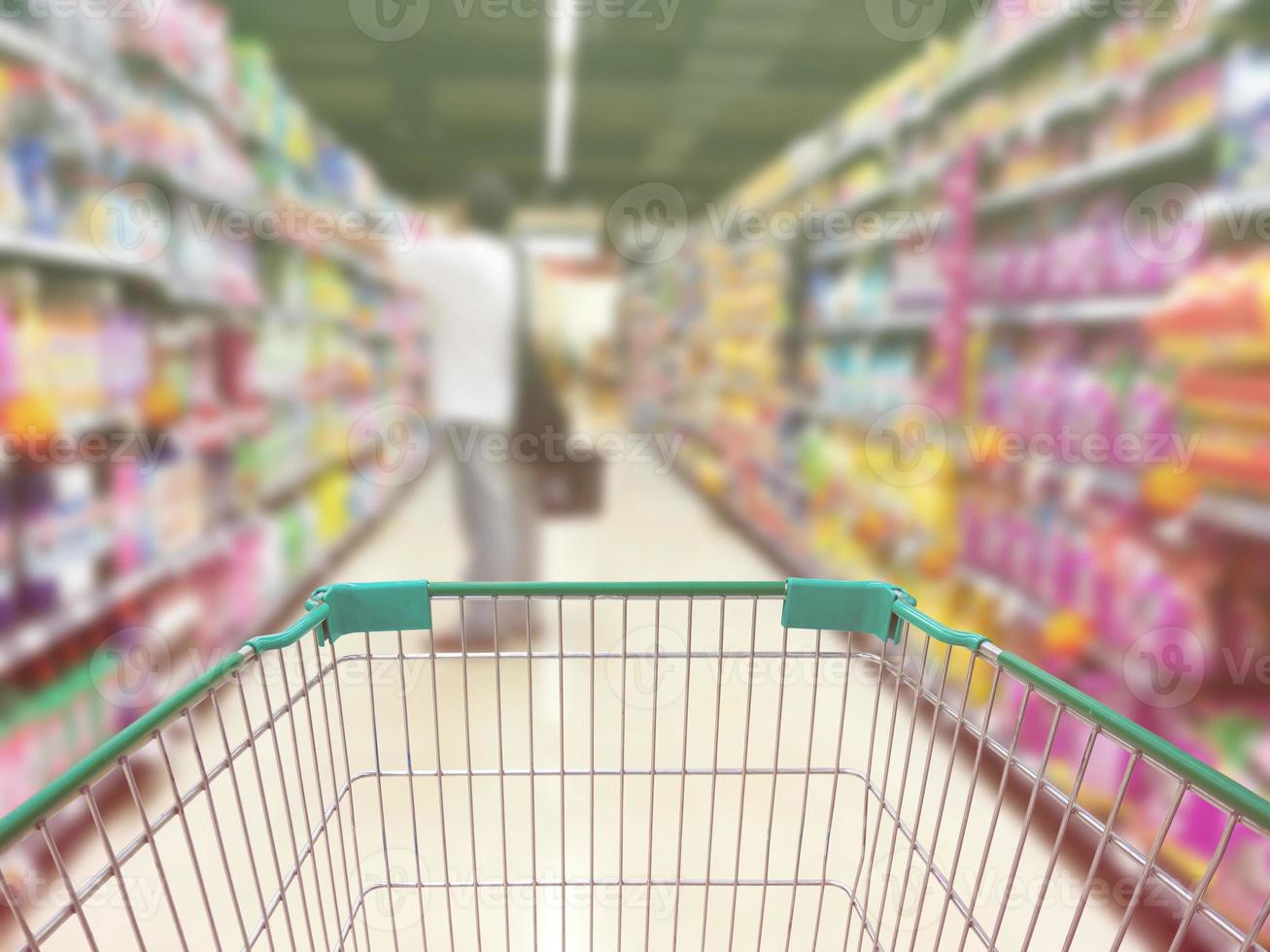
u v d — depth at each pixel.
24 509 1.80
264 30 2.50
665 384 4.03
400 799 1.84
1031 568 2.04
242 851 1.66
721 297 3.79
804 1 2.42
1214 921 0.60
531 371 2.72
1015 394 2.12
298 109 2.64
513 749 2.06
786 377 3.20
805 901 1.53
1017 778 1.91
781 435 3.22
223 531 2.57
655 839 1.70
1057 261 1.97
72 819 1.78
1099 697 1.81
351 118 2.63
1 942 1.43
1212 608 1.67
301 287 2.93
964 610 2.23
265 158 2.68
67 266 1.99
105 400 2.05
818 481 3.01
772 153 2.72
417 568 2.98
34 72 1.83
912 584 2.48
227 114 2.49
